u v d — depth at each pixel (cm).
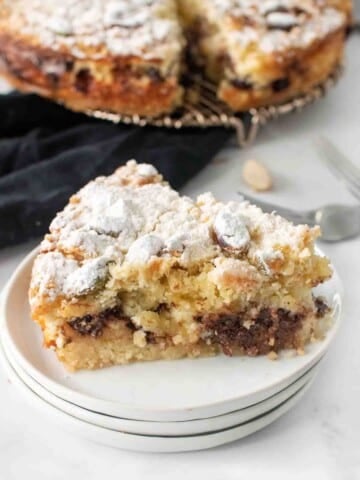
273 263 48
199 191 67
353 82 83
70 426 46
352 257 60
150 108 71
